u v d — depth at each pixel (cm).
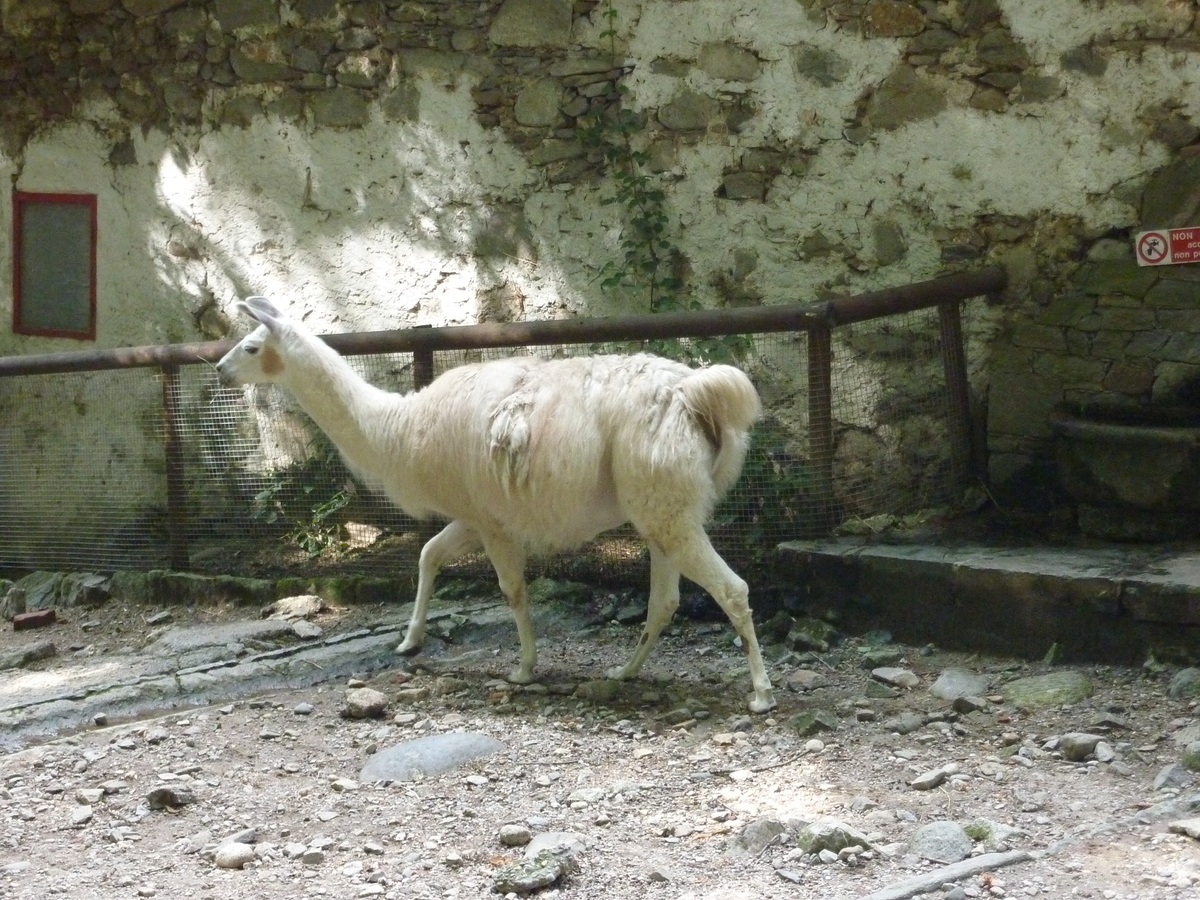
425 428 472
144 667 537
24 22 782
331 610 609
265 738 448
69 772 423
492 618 562
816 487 544
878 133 600
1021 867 307
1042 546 515
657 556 474
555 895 311
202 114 745
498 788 388
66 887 332
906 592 501
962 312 593
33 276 808
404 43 689
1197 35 543
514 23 663
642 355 452
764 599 539
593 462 439
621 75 647
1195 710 409
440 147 689
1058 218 575
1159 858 306
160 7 745
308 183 724
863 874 312
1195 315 541
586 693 472
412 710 470
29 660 580
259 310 492
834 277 617
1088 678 446
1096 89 561
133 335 784
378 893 319
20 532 752
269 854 347
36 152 796
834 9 600
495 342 588
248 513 676
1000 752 391
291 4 712
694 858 329
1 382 762
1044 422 564
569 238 667
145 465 724
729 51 621
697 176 636
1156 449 498
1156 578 448
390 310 715
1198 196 544
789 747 408
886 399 593
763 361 602
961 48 582
